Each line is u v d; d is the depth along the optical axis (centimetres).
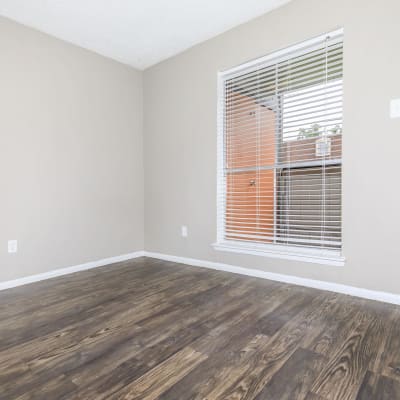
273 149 273
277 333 166
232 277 277
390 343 155
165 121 347
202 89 312
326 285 236
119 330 171
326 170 248
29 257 270
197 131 318
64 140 295
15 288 252
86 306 209
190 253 330
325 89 246
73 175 303
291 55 256
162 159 352
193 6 249
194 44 313
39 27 272
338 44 233
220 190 306
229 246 294
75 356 143
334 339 159
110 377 127
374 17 209
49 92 283
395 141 203
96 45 308
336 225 241
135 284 259
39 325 178
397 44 201
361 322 179
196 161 320
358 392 117
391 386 120
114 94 341
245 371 131
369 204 214
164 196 352
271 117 271
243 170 292
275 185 274
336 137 237
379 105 208
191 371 131
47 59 282
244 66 284
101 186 329
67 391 118
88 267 316
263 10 258
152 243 367
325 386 120
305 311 196
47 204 283
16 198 261
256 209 283
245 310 199
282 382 123
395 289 205
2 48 252
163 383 122
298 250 254
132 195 362
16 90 260
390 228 206
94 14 255
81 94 309
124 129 352
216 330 170
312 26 237
